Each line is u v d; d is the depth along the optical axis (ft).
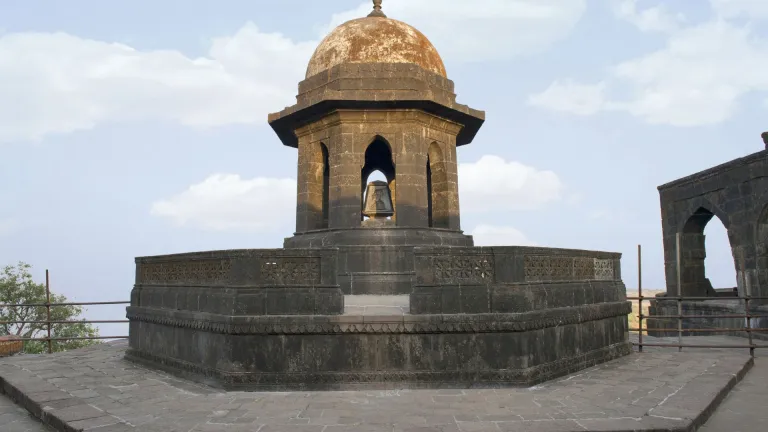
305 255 32.96
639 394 30.37
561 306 36.27
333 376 31.71
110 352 48.32
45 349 101.60
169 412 27.25
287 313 32.32
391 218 58.03
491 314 32.12
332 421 25.26
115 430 24.52
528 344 32.76
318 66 55.26
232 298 32.42
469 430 23.82
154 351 40.52
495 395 29.96
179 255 38.68
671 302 76.95
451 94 54.90
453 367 32.07
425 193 52.03
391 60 53.42
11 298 105.81
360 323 31.96
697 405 28.04
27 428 28.17
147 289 42.73
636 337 63.10
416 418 25.64
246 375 31.81
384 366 31.96
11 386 34.81
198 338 35.50
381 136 51.65
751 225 62.75
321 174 54.95
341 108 51.01
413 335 32.24
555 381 33.76
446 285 32.68
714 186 69.21
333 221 51.19
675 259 77.61
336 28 57.82
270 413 26.66
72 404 29.40
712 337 62.39
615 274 45.11
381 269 48.11
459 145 64.28
